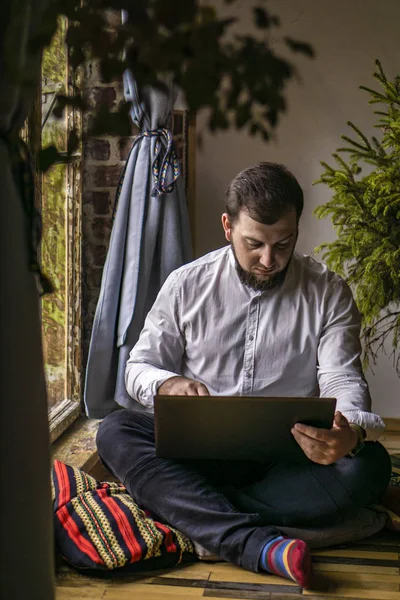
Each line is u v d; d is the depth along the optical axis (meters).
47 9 0.80
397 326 3.23
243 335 2.31
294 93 3.63
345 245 3.03
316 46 3.60
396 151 2.94
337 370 2.23
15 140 0.97
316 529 2.17
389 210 2.87
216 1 3.45
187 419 1.92
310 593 1.91
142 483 2.17
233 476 2.26
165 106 3.18
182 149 3.65
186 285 2.34
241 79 0.77
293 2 3.59
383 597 1.89
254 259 2.15
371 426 2.13
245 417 1.92
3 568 0.96
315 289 2.32
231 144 3.70
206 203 3.74
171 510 2.13
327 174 3.01
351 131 3.63
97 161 3.46
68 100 0.83
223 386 2.33
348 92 3.62
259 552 2.01
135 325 3.26
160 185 3.23
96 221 3.49
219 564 2.10
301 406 1.91
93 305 3.53
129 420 2.28
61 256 3.31
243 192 2.08
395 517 2.34
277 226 2.07
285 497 2.17
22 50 0.89
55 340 3.36
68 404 3.36
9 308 0.95
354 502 2.16
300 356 2.30
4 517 0.96
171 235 3.29
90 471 2.83
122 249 3.27
